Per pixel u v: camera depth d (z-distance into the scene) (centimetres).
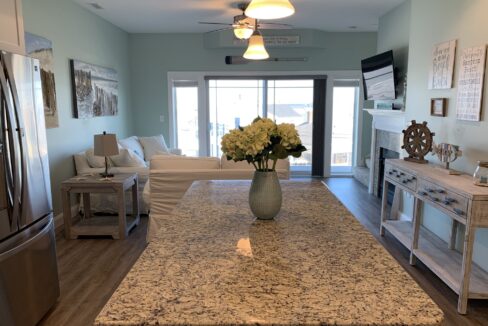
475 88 290
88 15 529
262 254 135
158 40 707
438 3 349
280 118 747
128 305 100
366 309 99
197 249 139
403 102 478
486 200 233
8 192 205
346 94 730
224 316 96
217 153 759
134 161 475
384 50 553
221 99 741
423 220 385
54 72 437
